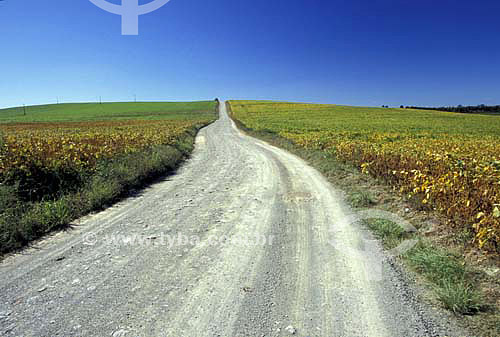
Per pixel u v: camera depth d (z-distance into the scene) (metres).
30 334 2.05
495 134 23.39
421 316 2.27
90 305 2.39
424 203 4.69
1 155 6.02
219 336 2.05
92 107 88.75
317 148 13.23
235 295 2.54
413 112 59.06
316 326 2.16
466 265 3.00
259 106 76.56
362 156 8.62
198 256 3.27
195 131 27.14
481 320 2.22
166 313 2.29
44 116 62.69
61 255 3.29
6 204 4.41
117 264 3.09
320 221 4.41
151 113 67.19
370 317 2.26
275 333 2.08
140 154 9.47
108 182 6.08
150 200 5.66
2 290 2.60
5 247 3.39
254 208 5.09
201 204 5.36
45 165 5.85
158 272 2.92
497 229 3.16
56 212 4.40
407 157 6.98
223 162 10.65
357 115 50.00
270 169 9.08
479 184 4.25
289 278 2.82
